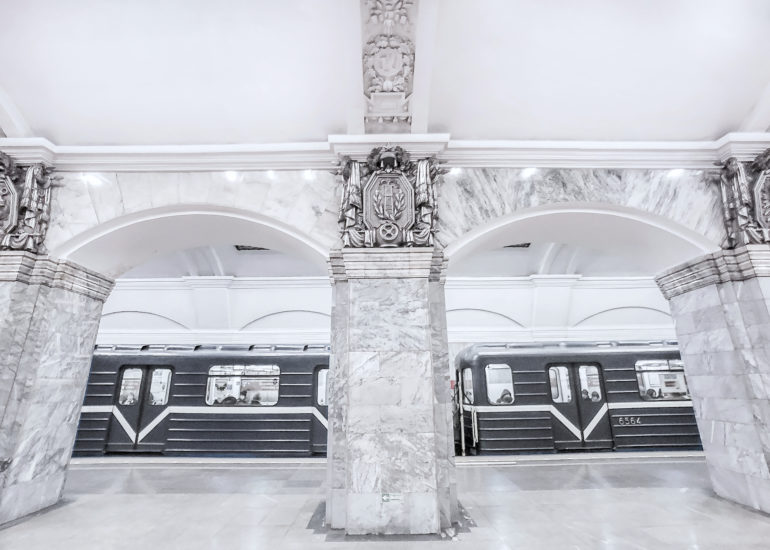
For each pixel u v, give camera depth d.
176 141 5.15
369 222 4.80
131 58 4.50
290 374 9.06
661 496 5.38
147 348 9.45
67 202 5.07
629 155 5.16
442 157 5.16
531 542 3.83
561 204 5.16
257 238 5.70
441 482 4.31
